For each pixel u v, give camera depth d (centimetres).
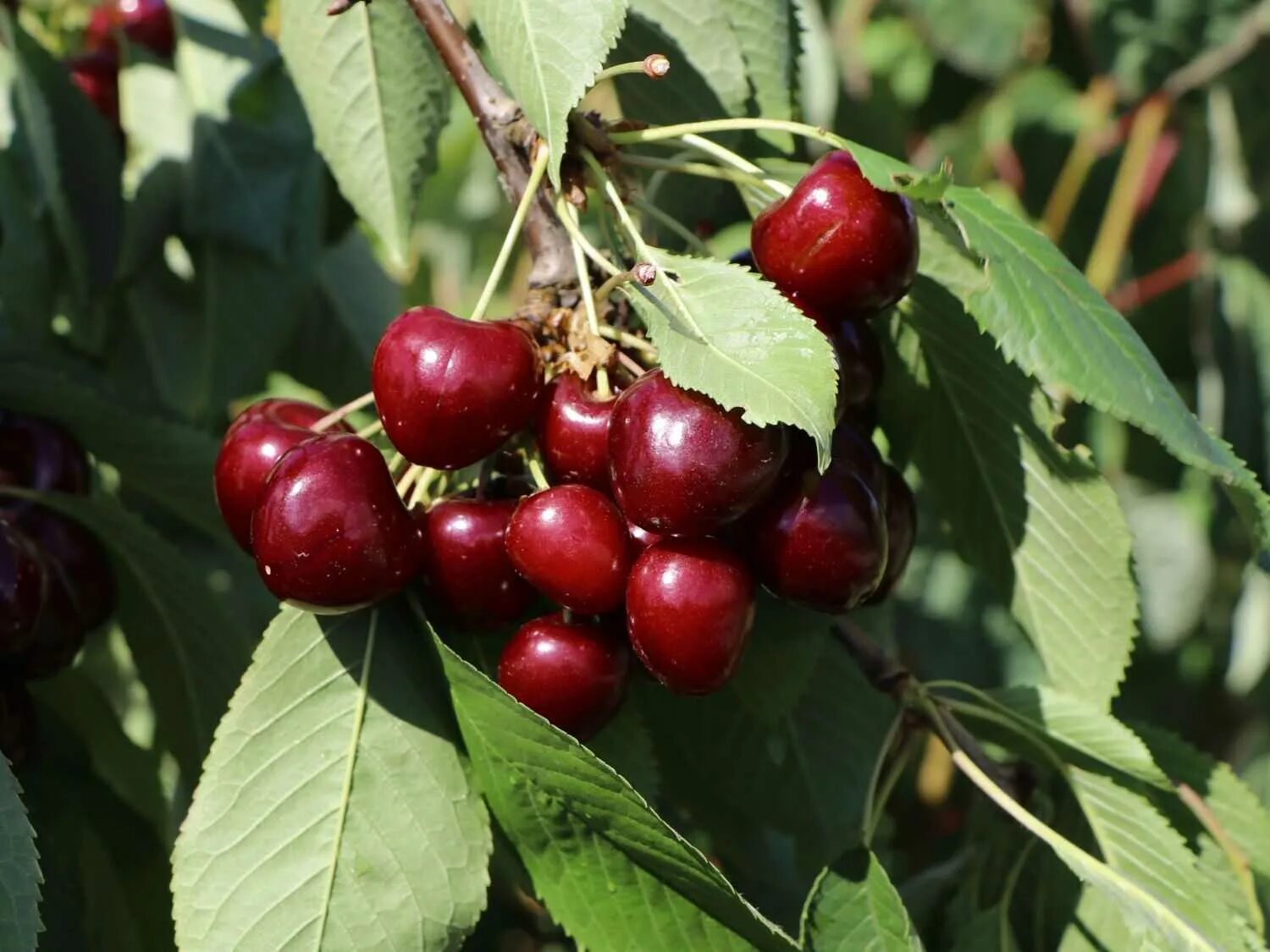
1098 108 94
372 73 60
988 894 58
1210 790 58
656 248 52
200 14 69
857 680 61
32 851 50
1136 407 51
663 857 50
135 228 67
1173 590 93
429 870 51
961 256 54
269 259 68
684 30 59
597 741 53
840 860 52
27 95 65
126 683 68
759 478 49
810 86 73
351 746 51
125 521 58
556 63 50
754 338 49
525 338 50
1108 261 92
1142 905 52
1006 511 56
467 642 53
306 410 53
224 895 50
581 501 50
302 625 52
